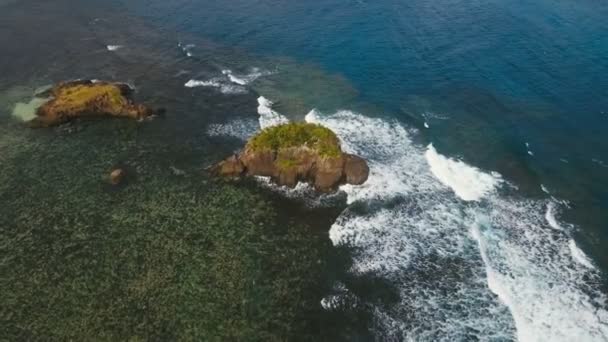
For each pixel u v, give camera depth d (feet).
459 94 206.90
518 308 120.47
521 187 157.99
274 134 162.50
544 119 188.14
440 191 158.10
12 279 127.85
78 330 115.14
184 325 116.37
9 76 224.94
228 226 145.28
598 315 118.21
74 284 126.52
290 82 222.48
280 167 158.71
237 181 162.09
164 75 227.20
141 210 150.41
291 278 129.70
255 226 145.59
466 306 122.11
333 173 157.28
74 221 146.41
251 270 131.34
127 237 140.67
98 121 193.47
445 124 189.88
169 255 134.92
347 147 178.09
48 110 193.57
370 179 162.91
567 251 135.44
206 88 216.95
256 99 208.64
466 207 151.53
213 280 128.06
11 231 142.51
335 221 147.84
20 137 183.52
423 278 130.00
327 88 217.36
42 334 114.32
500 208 150.71
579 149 172.65
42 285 126.21
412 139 182.60
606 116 187.52
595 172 162.61
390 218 148.66
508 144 176.35
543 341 112.57
